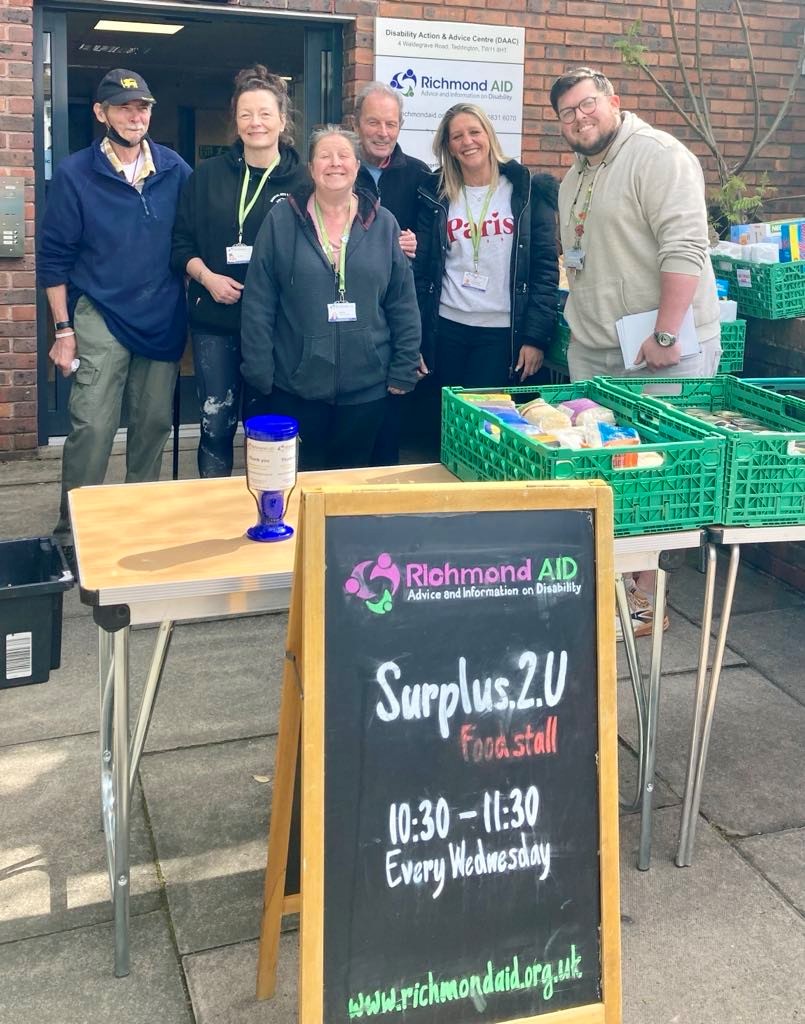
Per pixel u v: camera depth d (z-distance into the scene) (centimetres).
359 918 184
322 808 179
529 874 193
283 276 376
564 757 197
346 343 380
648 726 262
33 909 252
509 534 193
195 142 1148
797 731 336
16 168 551
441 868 189
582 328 376
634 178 349
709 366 375
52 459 585
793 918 254
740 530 248
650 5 664
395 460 444
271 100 407
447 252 452
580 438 258
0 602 235
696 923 251
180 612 212
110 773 273
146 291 435
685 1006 226
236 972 234
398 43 614
